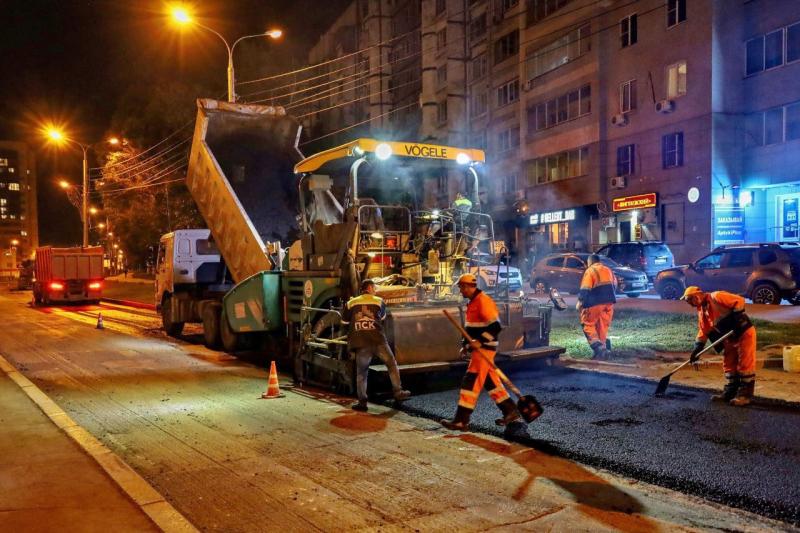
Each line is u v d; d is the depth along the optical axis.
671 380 8.58
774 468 5.27
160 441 6.42
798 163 22.72
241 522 4.41
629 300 19.03
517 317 9.05
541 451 5.93
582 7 30.86
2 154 123.94
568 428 6.53
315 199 10.42
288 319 10.36
